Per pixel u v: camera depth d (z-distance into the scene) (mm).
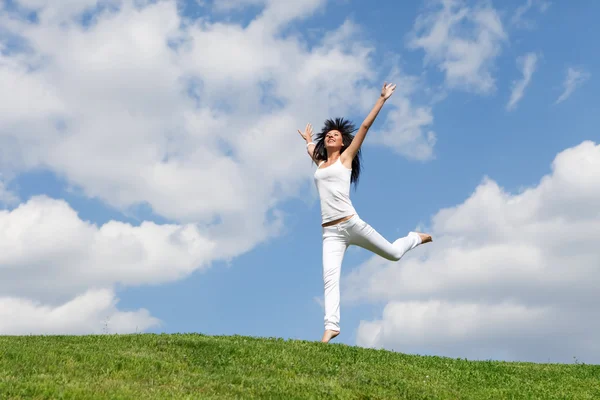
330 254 11164
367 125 10898
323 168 11320
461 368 11328
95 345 10234
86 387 7617
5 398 7008
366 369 10062
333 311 11086
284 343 11102
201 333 12500
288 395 8039
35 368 8469
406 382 9492
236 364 9570
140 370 8766
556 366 12617
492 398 9336
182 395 7672
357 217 11023
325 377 9320
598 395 10148
